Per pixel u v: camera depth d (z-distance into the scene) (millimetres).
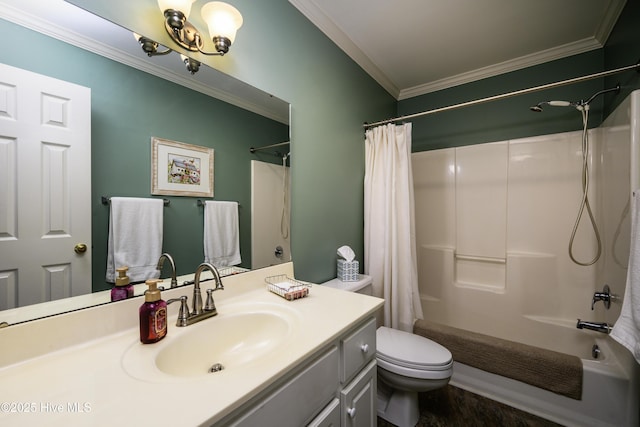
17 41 642
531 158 2072
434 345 1439
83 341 726
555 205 1990
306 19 1534
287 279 1351
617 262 1442
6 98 625
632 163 1189
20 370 610
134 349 709
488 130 2309
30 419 464
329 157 1728
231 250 1154
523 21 1689
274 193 1347
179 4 856
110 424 453
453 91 2469
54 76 697
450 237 2365
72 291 730
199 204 1045
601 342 1613
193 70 1012
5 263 628
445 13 1612
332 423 818
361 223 2125
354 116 1999
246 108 1208
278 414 634
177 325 840
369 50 1982
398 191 1946
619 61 1597
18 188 645
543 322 1938
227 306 1018
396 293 1889
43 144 681
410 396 1419
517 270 2047
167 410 488
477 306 2178
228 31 970
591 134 1880
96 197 777
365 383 1002
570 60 2008
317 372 761
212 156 1084
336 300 1086
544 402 1450
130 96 846
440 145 2521
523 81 2174
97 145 778
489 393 1607
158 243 920
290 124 1425
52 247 698
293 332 806
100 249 786
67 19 720
